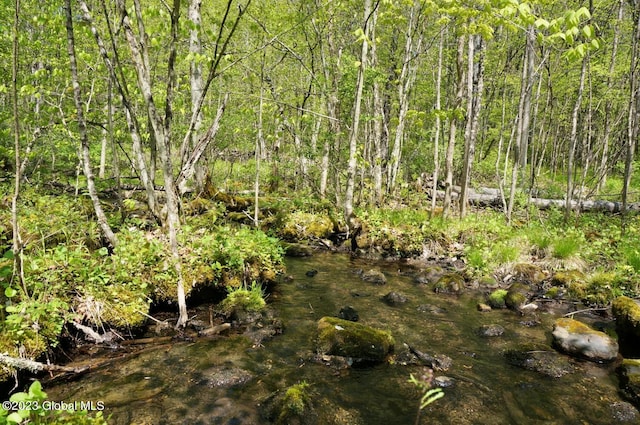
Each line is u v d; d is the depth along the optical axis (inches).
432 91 749.9
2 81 387.5
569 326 233.6
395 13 436.1
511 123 835.4
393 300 303.9
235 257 281.1
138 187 544.1
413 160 844.0
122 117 405.7
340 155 633.6
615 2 441.7
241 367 192.2
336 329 216.1
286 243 458.0
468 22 311.3
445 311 288.0
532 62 536.1
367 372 197.2
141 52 223.5
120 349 199.8
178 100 323.6
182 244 272.5
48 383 166.9
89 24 237.0
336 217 529.7
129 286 223.6
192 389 172.6
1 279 166.4
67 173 577.0
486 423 163.0
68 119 373.4
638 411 172.1
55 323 181.2
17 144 173.3
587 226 511.8
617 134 698.2
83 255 229.8
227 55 225.5
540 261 388.2
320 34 541.3
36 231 247.6
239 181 822.5
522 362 211.2
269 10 457.1
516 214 593.6
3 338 162.1
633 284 308.2
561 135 973.8
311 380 186.2
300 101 612.7
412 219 497.4
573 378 199.0
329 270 386.0
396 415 164.9
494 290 341.7
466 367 208.1
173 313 242.2
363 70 452.1
